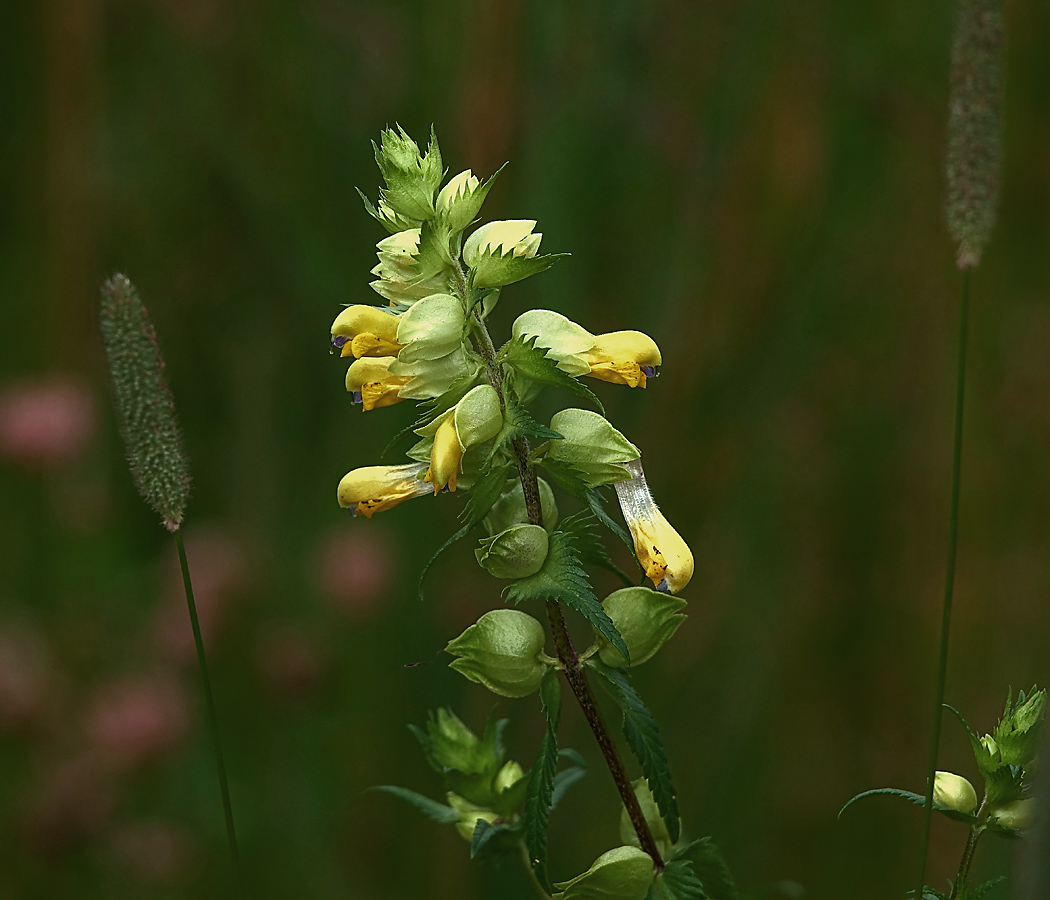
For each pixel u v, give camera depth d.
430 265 0.66
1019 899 0.63
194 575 0.94
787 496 0.95
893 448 0.99
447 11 0.98
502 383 0.66
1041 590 0.94
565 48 0.93
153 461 0.66
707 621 0.92
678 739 0.89
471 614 0.90
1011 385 0.98
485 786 0.69
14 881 0.86
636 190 0.97
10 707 0.88
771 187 0.93
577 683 0.66
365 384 0.66
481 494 0.66
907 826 0.89
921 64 0.99
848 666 0.95
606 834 0.83
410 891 0.87
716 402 0.93
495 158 0.91
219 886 0.89
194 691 0.95
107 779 0.87
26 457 0.97
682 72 0.97
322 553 0.94
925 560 0.97
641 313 0.95
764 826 0.88
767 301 0.94
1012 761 0.66
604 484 0.66
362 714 0.92
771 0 0.94
